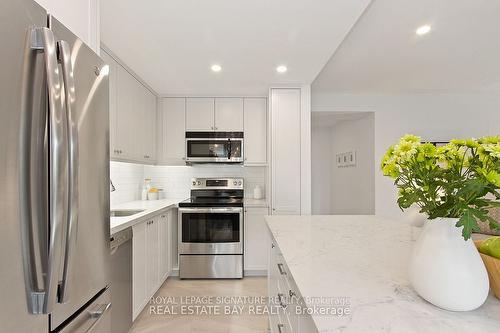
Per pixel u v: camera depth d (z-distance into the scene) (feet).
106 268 4.08
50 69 2.57
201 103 11.84
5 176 2.31
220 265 10.65
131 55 8.03
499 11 6.53
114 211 8.87
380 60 9.57
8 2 2.35
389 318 2.20
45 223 2.70
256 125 11.88
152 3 5.54
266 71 9.31
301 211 10.69
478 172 2.18
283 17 6.04
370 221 6.77
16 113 2.42
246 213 10.93
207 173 12.81
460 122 13.97
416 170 2.45
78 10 4.09
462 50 8.73
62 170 2.65
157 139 11.78
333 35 6.84
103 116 4.01
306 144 10.71
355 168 16.10
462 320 2.17
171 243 10.70
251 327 7.34
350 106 13.91
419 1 6.15
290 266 3.48
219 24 6.33
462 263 2.27
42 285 2.65
